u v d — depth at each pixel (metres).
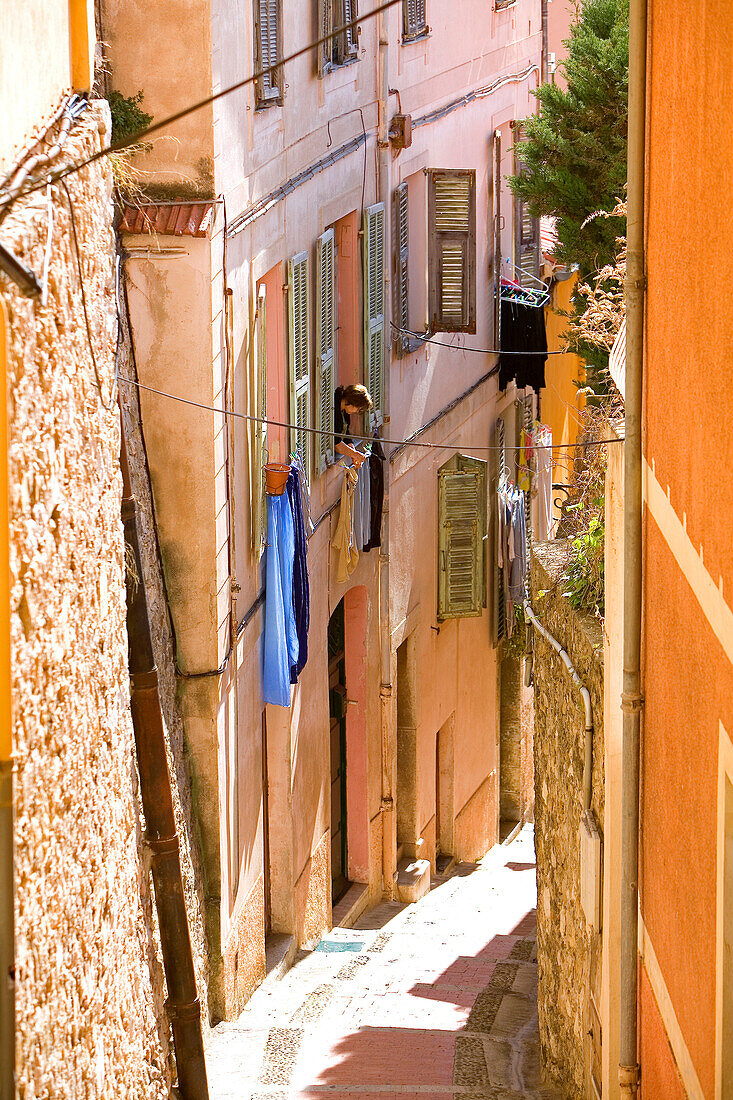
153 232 14.13
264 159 16.02
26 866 6.01
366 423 20.62
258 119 15.69
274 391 17.25
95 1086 7.59
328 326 18.95
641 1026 9.45
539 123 19.12
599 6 19.12
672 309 7.95
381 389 21.28
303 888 19.05
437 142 24.22
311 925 19.53
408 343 22.77
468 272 23.41
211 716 14.97
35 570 6.27
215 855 15.25
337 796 21.83
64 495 7.25
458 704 26.56
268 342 17.11
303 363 17.75
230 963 15.82
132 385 14.40
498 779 29.48
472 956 20.06
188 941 11.92
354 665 21.88
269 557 16.55
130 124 13.93
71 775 7.25
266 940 18.41
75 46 9.56
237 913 16.09
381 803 22.80
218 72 14.13
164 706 14.28
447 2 24.45
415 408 23.45
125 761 10.20
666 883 8.30
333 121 18.97
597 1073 12.11
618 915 11.11
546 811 15.56
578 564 14.03
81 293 8.06
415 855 24.20
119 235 14.21
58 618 6.91
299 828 18.66
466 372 26.48
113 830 9.08
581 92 18.58
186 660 14.95
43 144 7.54
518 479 30.27
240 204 15.16
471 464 25.48
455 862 26.45
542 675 15.68
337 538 19.77
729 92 6.21
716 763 6.74
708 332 6.86
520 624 28.73
